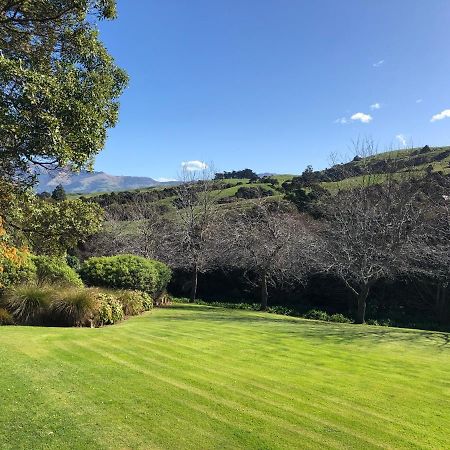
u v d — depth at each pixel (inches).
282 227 855.7
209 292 1031.6
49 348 307.6
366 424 195.5
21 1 230.5
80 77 238.5
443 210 804.0
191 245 936.3
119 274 612.4
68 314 427.8
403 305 861.8
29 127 181.0
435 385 267.6
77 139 203.2
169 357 301.6
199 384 239.9
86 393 216.5
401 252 684.1
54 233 291.7
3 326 395.5
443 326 733.9
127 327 432.1
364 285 681.6
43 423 178.9
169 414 194.9
